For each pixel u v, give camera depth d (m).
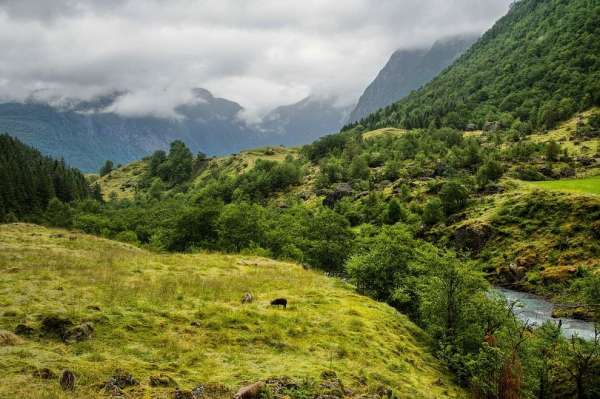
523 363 32.78
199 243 78.06
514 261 87.25
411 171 177.88
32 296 24.80
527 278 81.75
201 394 16.33
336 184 190.75
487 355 29.98
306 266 56.94
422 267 42.97
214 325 24.94
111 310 24.14
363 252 55.88
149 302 27.11
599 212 87.56
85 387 15.41
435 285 37.19
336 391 18.91
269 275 43.22
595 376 34.84
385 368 25.66
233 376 18.94
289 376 19.67
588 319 57.22
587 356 35.72
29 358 17.09
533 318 60.06
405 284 45.03
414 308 44.38
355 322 31.16
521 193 111.31
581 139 176.62
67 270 32.84
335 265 82.00
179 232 80.25
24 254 38.44
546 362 35.47
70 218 127.69
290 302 33.66
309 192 197.25
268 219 120.25
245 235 78.56
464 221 109.62
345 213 144.25
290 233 95.75
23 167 176.12
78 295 26.12
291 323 27.92
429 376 28.25
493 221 101.62
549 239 88.31
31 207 151.38
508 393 28.59
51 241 50.56
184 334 23.00
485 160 160.38
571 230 87.25
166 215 118.25
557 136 192.38
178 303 28.02
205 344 22.38
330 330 28.66
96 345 19.75
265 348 23.52
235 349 22.50
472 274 36.75
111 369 17.30
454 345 33.22
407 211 129.38
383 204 141.25
